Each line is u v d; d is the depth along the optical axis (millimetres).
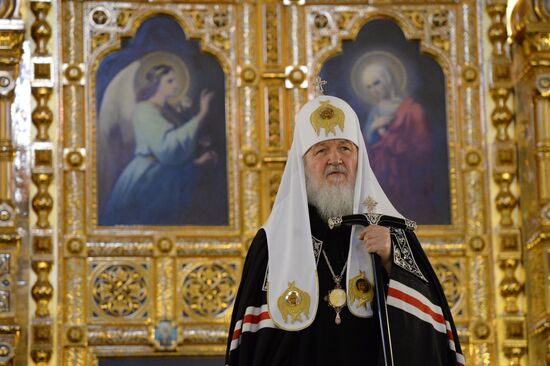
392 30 15617
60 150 14992
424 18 15664
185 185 15109
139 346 14719
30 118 15000
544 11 15258
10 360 14367
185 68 15383
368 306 8914
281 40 15492
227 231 15039
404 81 15516
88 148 15039
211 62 15430
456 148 15391
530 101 15320
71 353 14594
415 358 8688
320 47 15492
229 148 15234
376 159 15320
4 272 14508
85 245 14805
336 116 9453
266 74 15359
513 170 15344
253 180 15148
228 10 15516
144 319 14781
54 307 14672
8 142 14742
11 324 14375
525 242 15164
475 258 15172
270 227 9281
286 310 8883
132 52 15359
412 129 15422
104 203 14992
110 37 15320
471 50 15617
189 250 14930
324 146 9375
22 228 14734
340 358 8773
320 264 9109
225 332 14805
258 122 15297
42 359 14539
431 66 15562
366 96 15445
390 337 8664
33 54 15133
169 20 15477
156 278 14867
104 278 14797
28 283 14648
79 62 15211
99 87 15219
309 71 15406
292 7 15531
